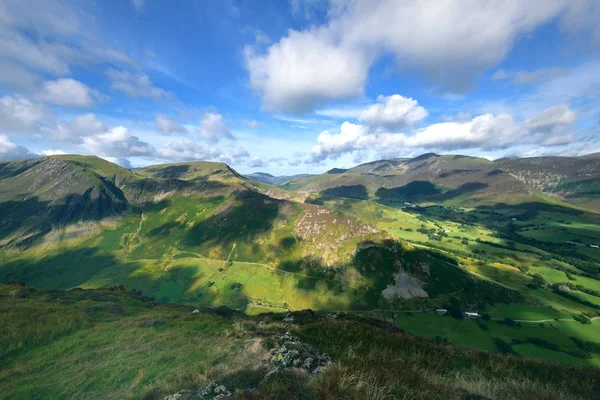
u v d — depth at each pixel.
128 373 18.11
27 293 51.44
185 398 10.68
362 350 16.86
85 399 16.22
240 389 10.34
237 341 19.72
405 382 10.38
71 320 35.00
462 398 10.21
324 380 9.70
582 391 12.72
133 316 38.47
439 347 19.05
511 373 14.30
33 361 25.20
